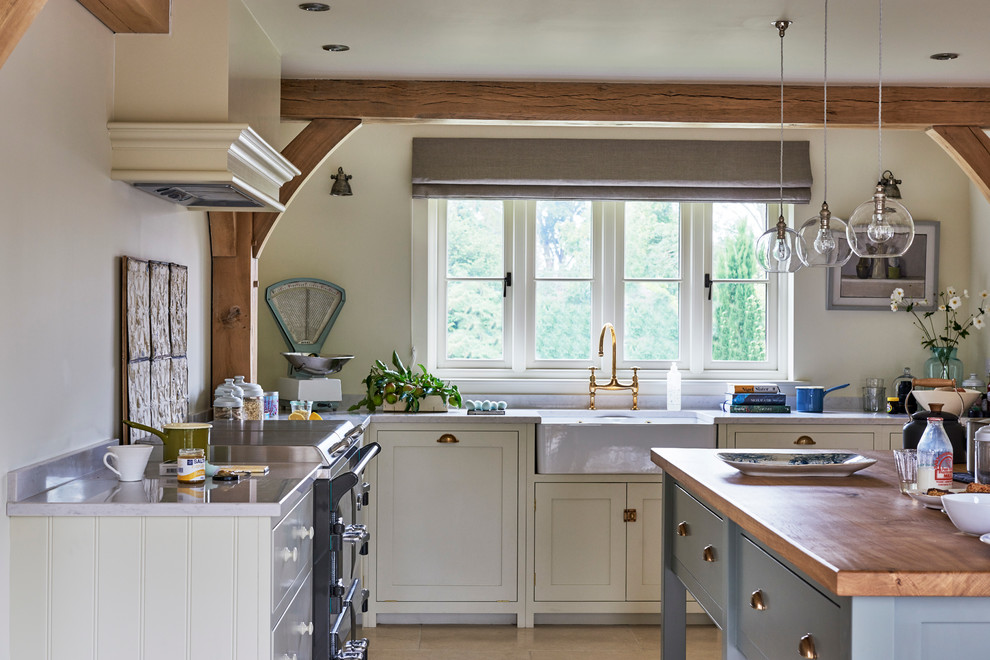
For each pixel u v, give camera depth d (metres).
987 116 4.51
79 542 2.29
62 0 2.58
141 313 3.14
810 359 5.54
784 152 5.45
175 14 2.96
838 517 2.29
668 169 5.39
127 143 2.91
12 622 2.29
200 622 2.29
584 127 5.40
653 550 4.73
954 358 5.38
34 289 2.42
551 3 3.41
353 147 5.40
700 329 5.65
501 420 4.71
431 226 5.56
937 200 5.59
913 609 1.79
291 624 2.57
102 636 2.29
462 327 5.62
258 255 4.30
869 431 4.90
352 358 5.18
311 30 3.68
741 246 5.69
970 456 2.86
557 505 4.72
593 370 5.37
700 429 4.74
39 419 2.46
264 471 2.76
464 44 3.90
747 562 2.53
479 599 4.73
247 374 4.19
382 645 4.41
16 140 2.32
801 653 2.03
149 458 2.79
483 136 5.41
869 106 4.52
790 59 4.11
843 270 5.54
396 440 4.72
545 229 5.64
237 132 2.89
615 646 4.41
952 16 3.51
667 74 4.38
